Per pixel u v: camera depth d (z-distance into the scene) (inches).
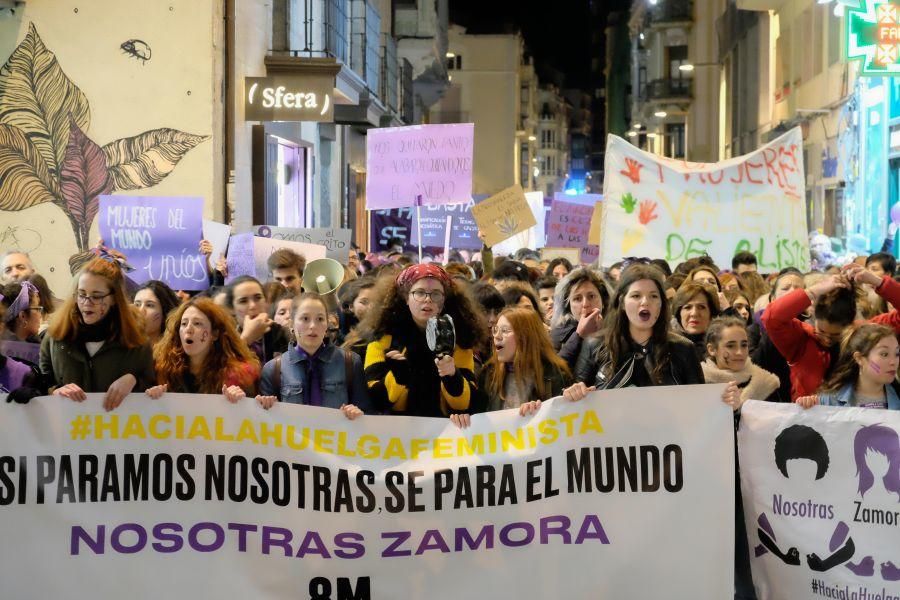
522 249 618.8
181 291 355.3
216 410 212.4
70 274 520.7
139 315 238.8
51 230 520.7
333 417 214.8
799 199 479.5
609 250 476.4
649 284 226.1
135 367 227.3
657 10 2802.7
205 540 210.5
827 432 214.2
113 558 208.8
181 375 229.9
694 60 2780.5
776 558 217.5
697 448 215.3
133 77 521.7
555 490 215.2
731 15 2025.1
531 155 4539.9
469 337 234.4
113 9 520.1
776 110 1520.7
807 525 215.2
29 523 207.3
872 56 668.1
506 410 216.7
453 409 225.8
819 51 1242.6
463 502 214.5
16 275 328.5
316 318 230.2
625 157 479.2
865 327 225.6
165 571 209.8
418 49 1433.3
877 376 223.5
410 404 230.1
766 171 478.6
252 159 583.8
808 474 215.2
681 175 476.4
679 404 215.9
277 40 634.8
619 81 4515.3
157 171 523.2
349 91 817.5
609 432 215.8
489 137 3238.2
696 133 2787.9
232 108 538.6
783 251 477.4
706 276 347.6
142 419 210.8
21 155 519.8
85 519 208.5
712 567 214.4
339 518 213.5
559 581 214.7
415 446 215.6
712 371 250.4
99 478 209.5
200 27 521.0
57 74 519.5
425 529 214.2
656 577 214.8
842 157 1139.3
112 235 363.9
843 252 1093.8
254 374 233.9
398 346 232.8
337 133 914.7
